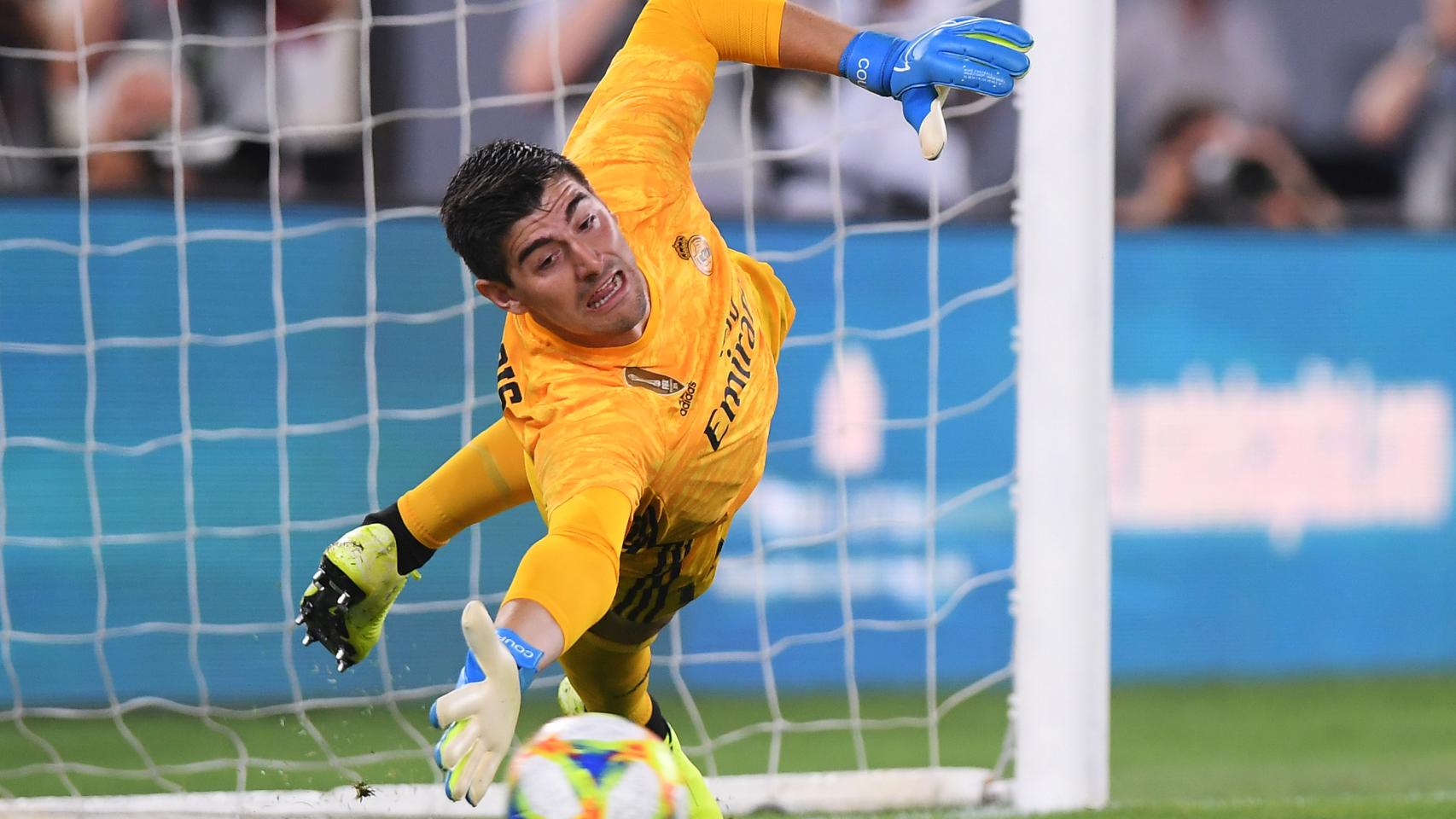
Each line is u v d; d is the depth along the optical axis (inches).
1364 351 933.2
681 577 359.9
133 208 794.2
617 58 361.7
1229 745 754.8
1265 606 917.2
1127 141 957.8
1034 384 525.0
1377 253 934.4
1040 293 523.5
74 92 805.9
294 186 816.9
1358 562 928.3
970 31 333.1
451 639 781.9
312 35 819.4
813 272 864.3
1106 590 529.0
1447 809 498.6
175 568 779.4
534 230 293.0
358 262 813.2
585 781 245.3
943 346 879.7
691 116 354.3
